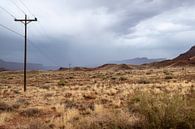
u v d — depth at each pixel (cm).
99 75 9238
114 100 2566
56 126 1415
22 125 1433
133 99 1758
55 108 2142
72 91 3847
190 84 4262
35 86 5488
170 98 1223
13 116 1842
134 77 7131
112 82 5872
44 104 2497
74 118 1611
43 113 1969
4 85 6016
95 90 3819
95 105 2094
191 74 7200
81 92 3612
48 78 8856
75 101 2631
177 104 1180
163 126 1157
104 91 3588
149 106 1227
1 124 1548
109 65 18588
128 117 1337
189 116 1155
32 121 1502
